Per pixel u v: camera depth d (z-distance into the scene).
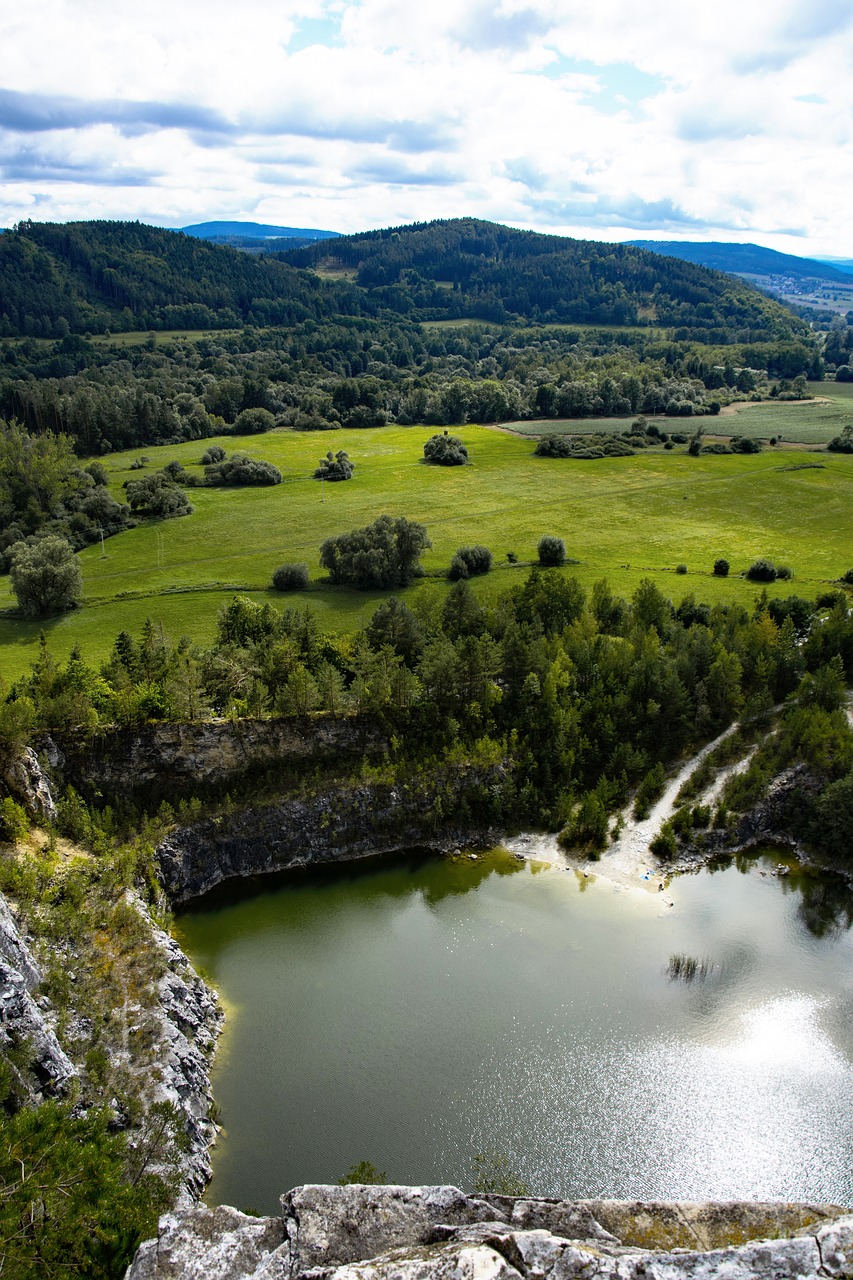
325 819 59.78
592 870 58.50
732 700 72.06
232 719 62.28
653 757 68.81
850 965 49.84
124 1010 39.47
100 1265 19.25
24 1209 18.72
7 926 37.50
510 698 69.69
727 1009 45.81
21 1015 32.53
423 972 48.81
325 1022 44.88
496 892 56.44
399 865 59.28
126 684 63.91
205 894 56.28
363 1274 14.19
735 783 64.06
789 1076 41.34
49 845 50.69
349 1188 17.22
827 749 64.31
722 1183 35.81
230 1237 16.47
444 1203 16.86
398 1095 40.03
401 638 76.56
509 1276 13.93
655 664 70.94
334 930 52.81
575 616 85.75
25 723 53.56
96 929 44.31
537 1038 43.59
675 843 59.81
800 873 58.78
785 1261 14.19
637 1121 38.75
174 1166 32.31
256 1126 38.25
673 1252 14.57
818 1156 37.09
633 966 49.25
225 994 47.31
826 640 78.81
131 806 57.88
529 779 64.62
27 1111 21.94
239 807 59.12
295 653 71.12
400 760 63.94
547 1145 37.41
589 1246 15.07
